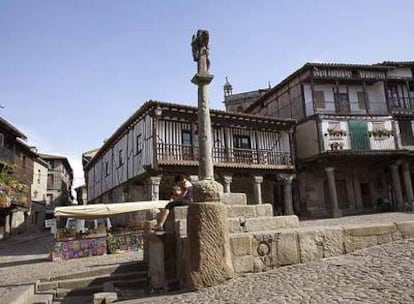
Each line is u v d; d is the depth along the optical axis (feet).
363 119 81.05
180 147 65.31
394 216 63.21
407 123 85.71
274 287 16.15
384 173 89.71
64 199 151.33
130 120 70.28
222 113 68.80
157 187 60.54
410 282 13.89
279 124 77.51
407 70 91.04
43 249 61.57
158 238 22.40
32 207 113.29
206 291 17.35
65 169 157.58
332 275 16.72
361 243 22.35
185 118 64.85
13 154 86.17
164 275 21.63
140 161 66.64
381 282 14.47
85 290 26.02
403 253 18.78
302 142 83.25
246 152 73.87
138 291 22.94
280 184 85.71
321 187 84.38
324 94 85.35
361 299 12.80
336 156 76.69
